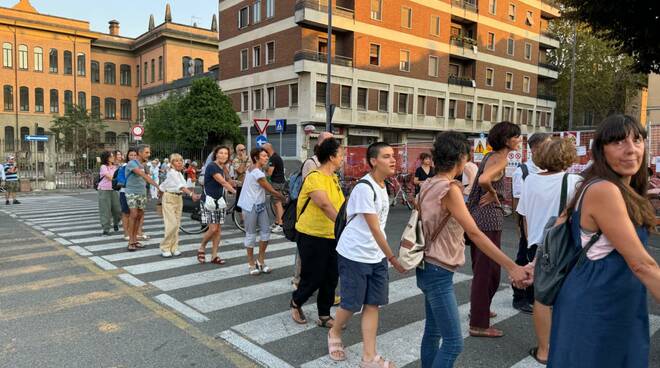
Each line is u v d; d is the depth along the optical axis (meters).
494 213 4.22
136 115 57.66
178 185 7.48
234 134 31.08
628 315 2.10
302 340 4.20
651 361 3.81
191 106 30.44
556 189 3.39
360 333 4.39
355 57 30.83
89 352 3.94
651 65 13.52
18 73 48.66
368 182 3.47
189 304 5.17
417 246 3.02
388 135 33.94
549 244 2.30
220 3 35.81
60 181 25.03
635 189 2.25
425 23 34.56
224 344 4.12
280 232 9.55
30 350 3.96
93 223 11.17
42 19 49.66
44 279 6.15
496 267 4.27
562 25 43.59
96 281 6.05
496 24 39.47
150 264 6.98
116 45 55.53
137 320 4.68
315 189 4.25
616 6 12.15
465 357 3.85
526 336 4.29
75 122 41.78
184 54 51.97
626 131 2.10
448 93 36.41
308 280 4.43
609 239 2.07
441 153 3.01
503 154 4.12
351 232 3.61
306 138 29.58
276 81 31.31
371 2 31.47
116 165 10.05
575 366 2.16
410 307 5.09
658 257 7.61
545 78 45.47
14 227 10.55
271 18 31.38
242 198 6.41
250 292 5.61
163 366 3.69
